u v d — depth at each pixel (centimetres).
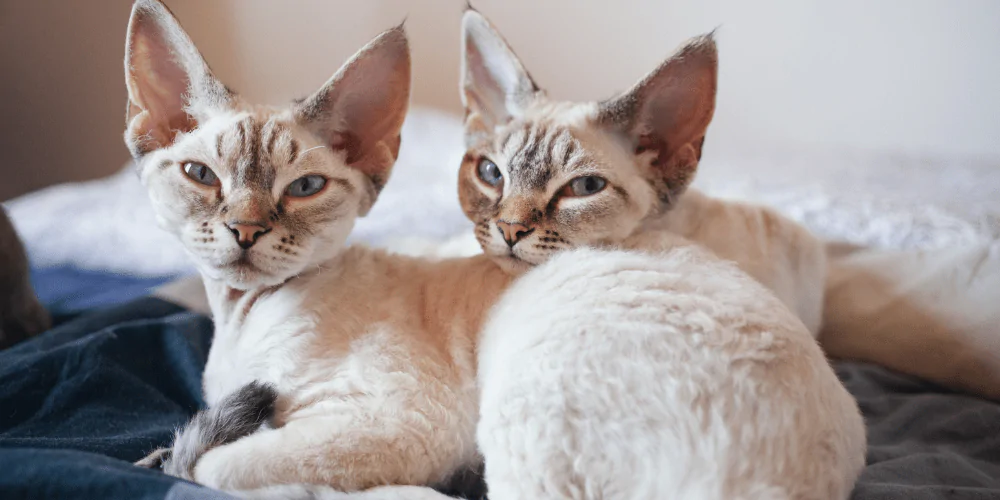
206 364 55
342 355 48
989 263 62
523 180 50
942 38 112
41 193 91
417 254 63
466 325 50
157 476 41
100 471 41
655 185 53
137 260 72
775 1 116
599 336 43
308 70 122
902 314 61
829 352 63
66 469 40
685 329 43
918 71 114
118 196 86
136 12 48
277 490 42
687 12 118
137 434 49
